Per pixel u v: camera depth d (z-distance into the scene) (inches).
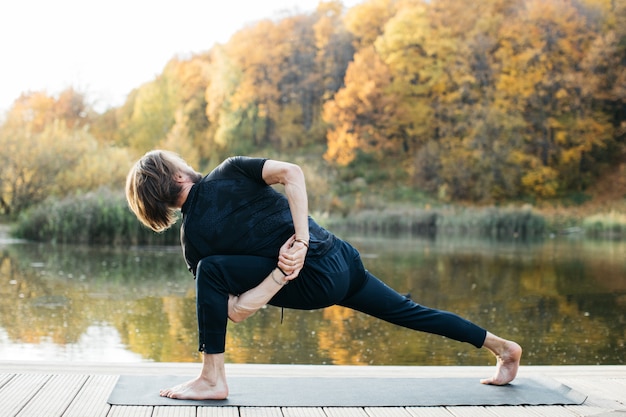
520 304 258.7
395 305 90.7
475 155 1194.0
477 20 1350.9
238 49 1592.0
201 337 85.3
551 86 1222.3
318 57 1572.3
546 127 1223.5
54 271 338.0
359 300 90.2
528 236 811.4
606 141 1246.9
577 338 193.6
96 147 994.1
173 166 87.7
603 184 1214.9
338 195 1251.8
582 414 82.5
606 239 738.8
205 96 1622.8
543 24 1269.7
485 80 1293.1
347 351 174.1
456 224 878.4
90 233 534.3
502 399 88.0
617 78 1226.6
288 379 96.5
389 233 852.0
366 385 93.9
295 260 82.1
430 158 1245.1
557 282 327.6
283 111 1557.6
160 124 1557.6
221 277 84.5
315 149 1514.5
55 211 551.5
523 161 1208.2
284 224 85.6
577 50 1267.2
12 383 90.3
